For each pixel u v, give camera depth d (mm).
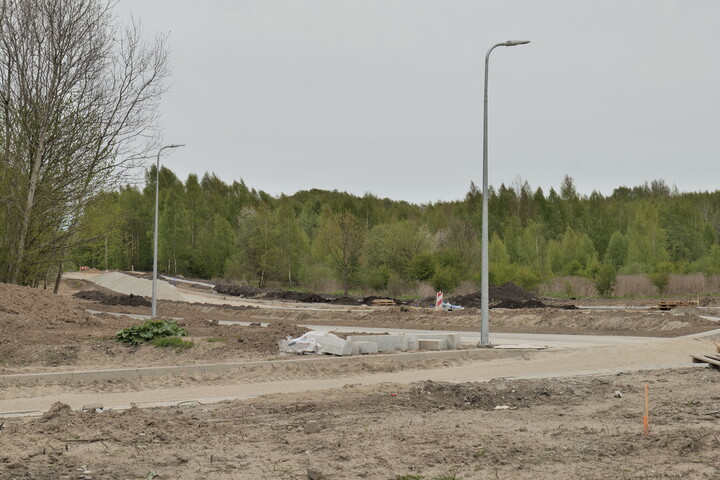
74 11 30031
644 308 38188
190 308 42812
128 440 8477
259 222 70062
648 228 76875
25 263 29312
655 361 18234
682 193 124812
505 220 90000
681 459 7574
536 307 38156
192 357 17391
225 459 7660
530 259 72438
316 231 82250
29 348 17578
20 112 29016
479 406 11273
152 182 106688
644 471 7145
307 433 8938
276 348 18516
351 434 8852
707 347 20438
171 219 82625
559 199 99375
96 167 30406
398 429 9133
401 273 56500
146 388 14539
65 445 8180
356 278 60531
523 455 7824
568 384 13414
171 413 10414
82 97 30188
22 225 28766
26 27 29219
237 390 14133
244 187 119875
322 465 7426
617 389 12977
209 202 100875
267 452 7969
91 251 34562
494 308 38594
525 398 11945
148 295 50656
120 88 30656
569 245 73188
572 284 56312
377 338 19109
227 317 37250
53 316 22500
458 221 60188
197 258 80125
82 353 17578
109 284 58156
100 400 12961
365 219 92312
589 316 30656
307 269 65688
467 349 19672
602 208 94562
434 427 9289
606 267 51656
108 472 7137
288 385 14812
